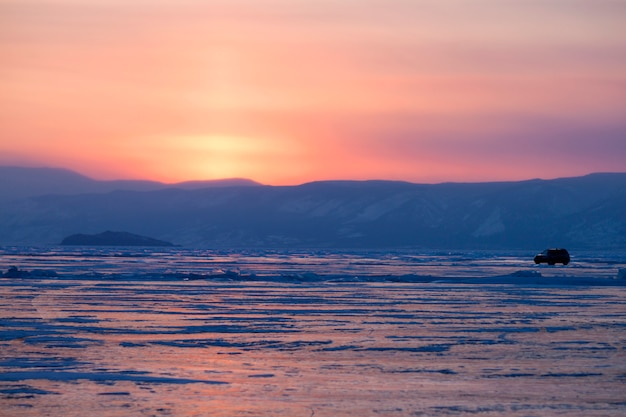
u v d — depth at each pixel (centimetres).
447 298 5256
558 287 6506
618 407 2089
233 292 5700
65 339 3128
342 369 2559
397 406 2083
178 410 2030
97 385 2292
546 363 2673
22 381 2333
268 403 2105
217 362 2667
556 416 2000
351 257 19688
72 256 16862
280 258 17750
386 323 3759
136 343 3053
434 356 2808
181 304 4669
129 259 14962
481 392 2244
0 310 4209
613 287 6506
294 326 3619
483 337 3281
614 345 3070
